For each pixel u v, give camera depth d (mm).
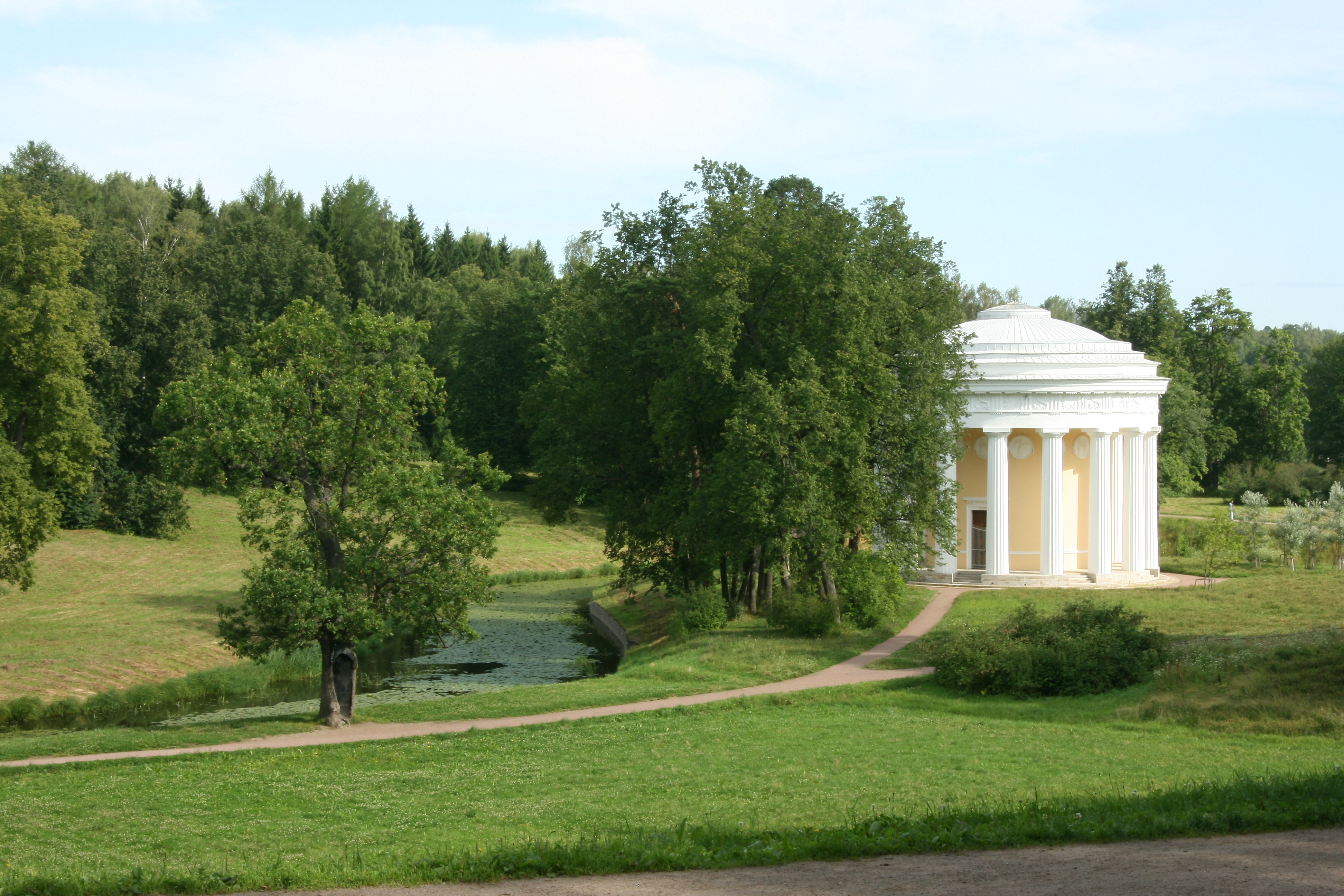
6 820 20922
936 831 15602
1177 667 33531
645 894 13180
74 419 53719
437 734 31906
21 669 44625
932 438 50375
